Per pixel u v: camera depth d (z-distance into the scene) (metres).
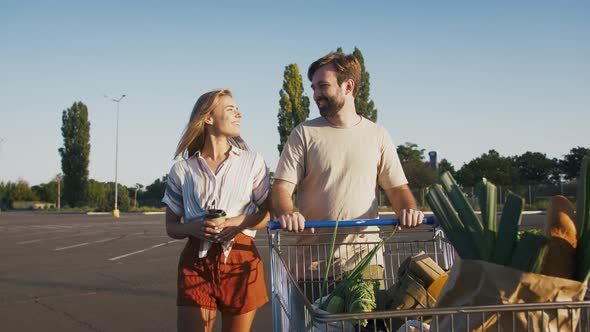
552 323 1.88
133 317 6.33
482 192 1.99
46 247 14.87
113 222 31.23
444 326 2.00
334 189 3.27
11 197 91.56
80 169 69.62
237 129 3.14
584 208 1.91
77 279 9.05
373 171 3.33
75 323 6.06
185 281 2.90
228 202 3.02
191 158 3.13
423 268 2.64
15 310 6.73
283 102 46.00
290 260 3.31
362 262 2.67
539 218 25.08
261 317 6.43
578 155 63.75
